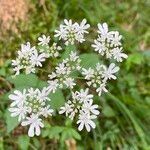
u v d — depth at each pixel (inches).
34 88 5.2
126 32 7.7
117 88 7.8
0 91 7.2
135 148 7.2
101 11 8.3
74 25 4.8
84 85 5.8
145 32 8.7
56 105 4.9
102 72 4.6
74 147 7.1
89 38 7.3
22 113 4.6
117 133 7.4
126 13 8.8
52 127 6.6
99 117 7.5
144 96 8.1
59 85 4.6
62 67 4.7
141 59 8.0
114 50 4.7
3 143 7.0
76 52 4.9
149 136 7.5
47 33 7.5
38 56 4.8
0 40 7.6
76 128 7.1
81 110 4.5
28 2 7.8
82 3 8.2
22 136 6.7
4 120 7.0
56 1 8.1
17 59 4.8
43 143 7.1
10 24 7.7
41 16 7.8
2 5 7.7
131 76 8.0
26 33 7.7
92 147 7.2
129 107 7.8
